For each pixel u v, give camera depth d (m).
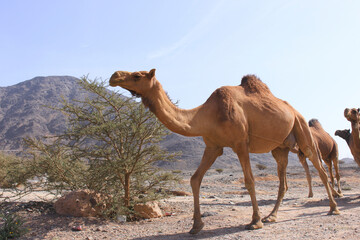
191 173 38.16
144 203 8.39
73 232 6.66
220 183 26.23
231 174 38.19
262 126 6.64
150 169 8.92
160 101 5.96
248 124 6.57
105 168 8.01
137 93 6.02
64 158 8.77
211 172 46.38
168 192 9.94
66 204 7.73
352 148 11.10
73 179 8.80
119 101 8.34
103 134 8.45
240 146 6.37
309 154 7.83
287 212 8.25
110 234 6.58
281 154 7.79
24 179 8.77
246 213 8.24
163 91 6.14
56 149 8.77
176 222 7.55
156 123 8.48
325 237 5.39
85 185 8.82
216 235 5.98
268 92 7.25
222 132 6.32
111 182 8.51
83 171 8.84
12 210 8.00
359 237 5.29
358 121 10.51
